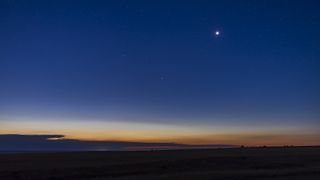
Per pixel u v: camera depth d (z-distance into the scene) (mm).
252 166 69312
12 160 81438
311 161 78125
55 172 57219
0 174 54844
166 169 63219
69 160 79625
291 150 121688
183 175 54344
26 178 52969
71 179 52812
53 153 116438
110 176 55156
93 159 82375
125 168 62562
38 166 64750
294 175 53375
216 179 50406
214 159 77938
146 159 79938
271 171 58750
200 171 61281
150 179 50375
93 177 54188
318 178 50406
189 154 99812
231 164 71375
